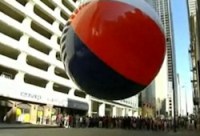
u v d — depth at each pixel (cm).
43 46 4912
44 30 4988
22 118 4147
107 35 318
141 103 11125
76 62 328
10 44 3969
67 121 3703
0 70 4166
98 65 319
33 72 4444
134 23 324
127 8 330
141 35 324
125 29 320
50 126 3600
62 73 5584
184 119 4669
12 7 4112
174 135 2427
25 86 4191
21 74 4188
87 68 324
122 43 318
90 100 6391
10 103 3978
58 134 2106
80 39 324
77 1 5966
